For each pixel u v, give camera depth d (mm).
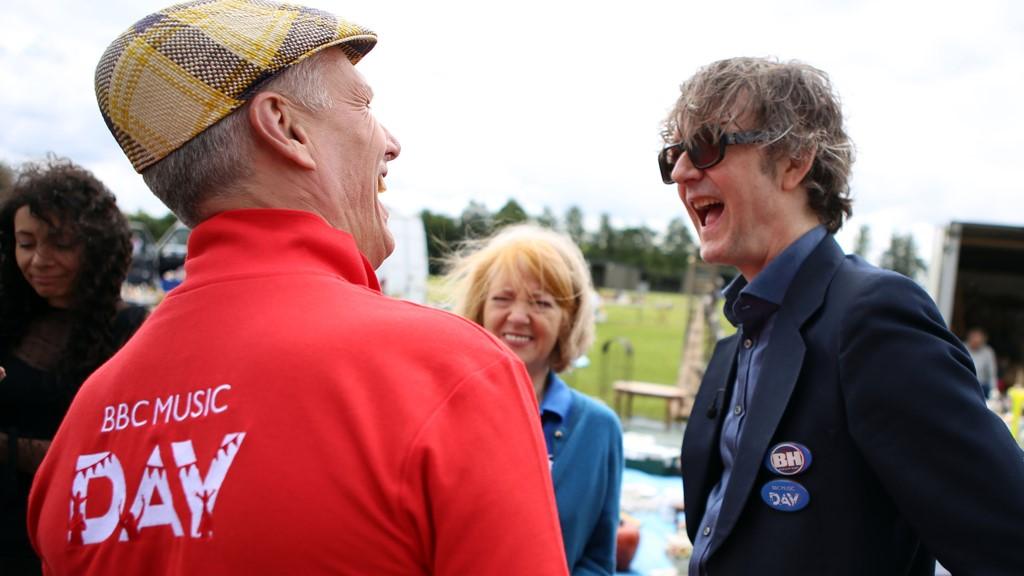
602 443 1827
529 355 1898
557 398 1849
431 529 641
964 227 8367
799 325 1072
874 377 928
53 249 1797
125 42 757
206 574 632
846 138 1192
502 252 1928
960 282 11484
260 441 644
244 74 727
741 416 1167
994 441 874
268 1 811
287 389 656
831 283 1085
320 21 793
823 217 1186
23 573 1788
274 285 723
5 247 1873
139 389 744
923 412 885
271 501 624
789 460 1013
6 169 2186
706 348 8586
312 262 750
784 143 1101
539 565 641
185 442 684
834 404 995
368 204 863
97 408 780
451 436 648
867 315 965
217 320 724
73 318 1857
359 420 638
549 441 1789
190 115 731
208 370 700
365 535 620
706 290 8727
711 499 1215
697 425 1296
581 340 1995
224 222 757
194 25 745
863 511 971
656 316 32875
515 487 657
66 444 807
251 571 619
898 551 995
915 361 908
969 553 843
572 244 2033
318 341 675
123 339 1900
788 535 1000
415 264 13125
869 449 926
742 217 1140
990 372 8039
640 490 2971
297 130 763
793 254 1128
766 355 1099
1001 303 11422
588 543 1797
